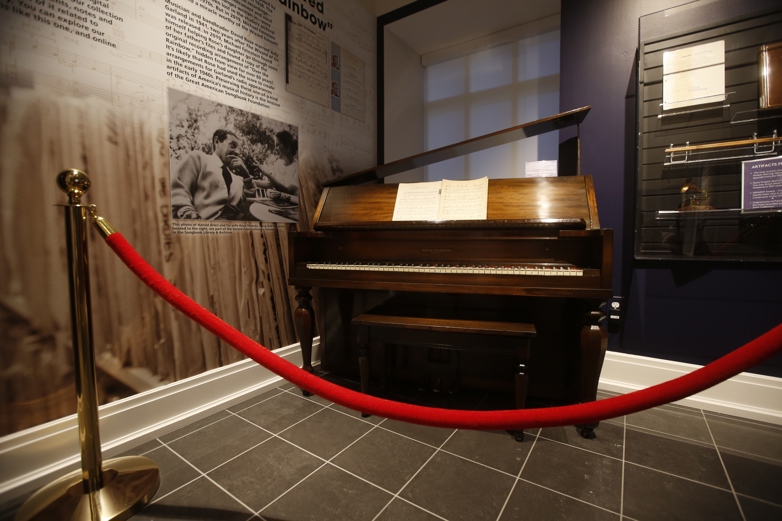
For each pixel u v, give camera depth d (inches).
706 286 77.1
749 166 72.4
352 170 121.4
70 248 45.0
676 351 80.2
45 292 55.0
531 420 39.4
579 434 65.9
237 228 83.6
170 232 70.7
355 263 78.5
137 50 65.1
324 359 96.1
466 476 54.1
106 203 61.6
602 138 86.8
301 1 100.4
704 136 76.6
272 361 44.2
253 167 87.4
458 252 76.9
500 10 124.6
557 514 46.3
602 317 63.6
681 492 50.4
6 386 51.6
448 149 92.7
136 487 49.6
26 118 52.9
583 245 69.0
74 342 45.9
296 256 82.4
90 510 44.8
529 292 64.1
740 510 46.8
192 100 74.1
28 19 52.7
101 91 60.7
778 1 70.0
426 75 157.9
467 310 78.7
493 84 143.6
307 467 56.3
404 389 85.6
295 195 99.2
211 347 77.1
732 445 62.2
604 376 86.0
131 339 64.6
